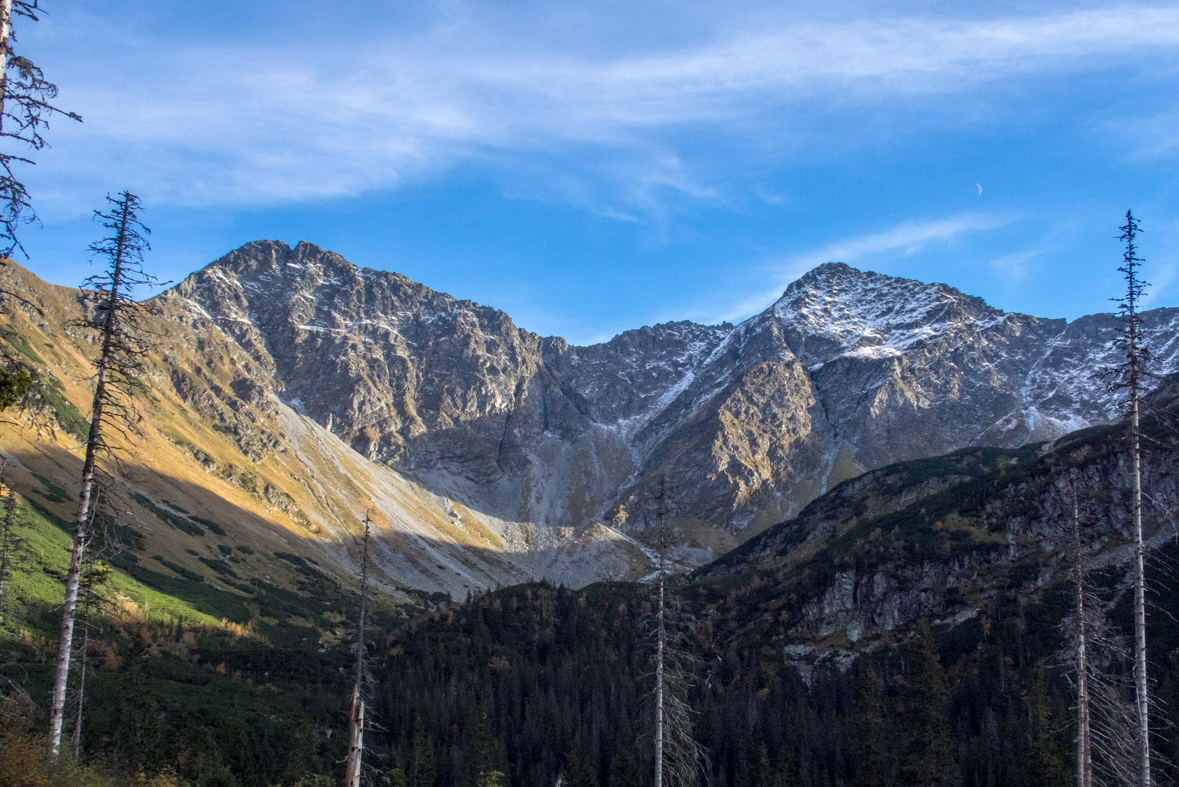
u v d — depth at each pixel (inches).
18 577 3951.8
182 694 4077.3
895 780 3368.6
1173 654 4001.0
